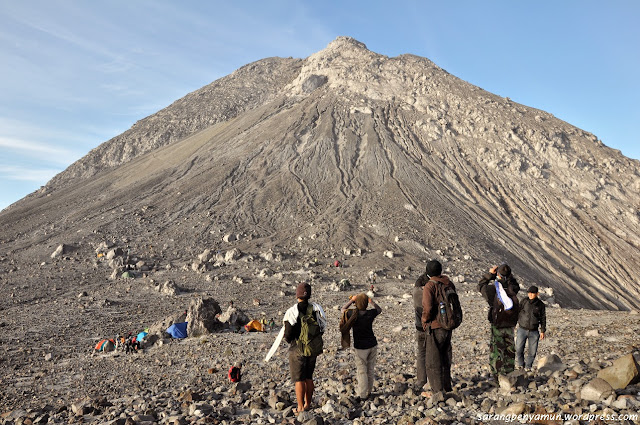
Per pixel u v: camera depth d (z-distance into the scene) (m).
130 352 22.16
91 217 84.62
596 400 5.40
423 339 7.64
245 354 17.64
